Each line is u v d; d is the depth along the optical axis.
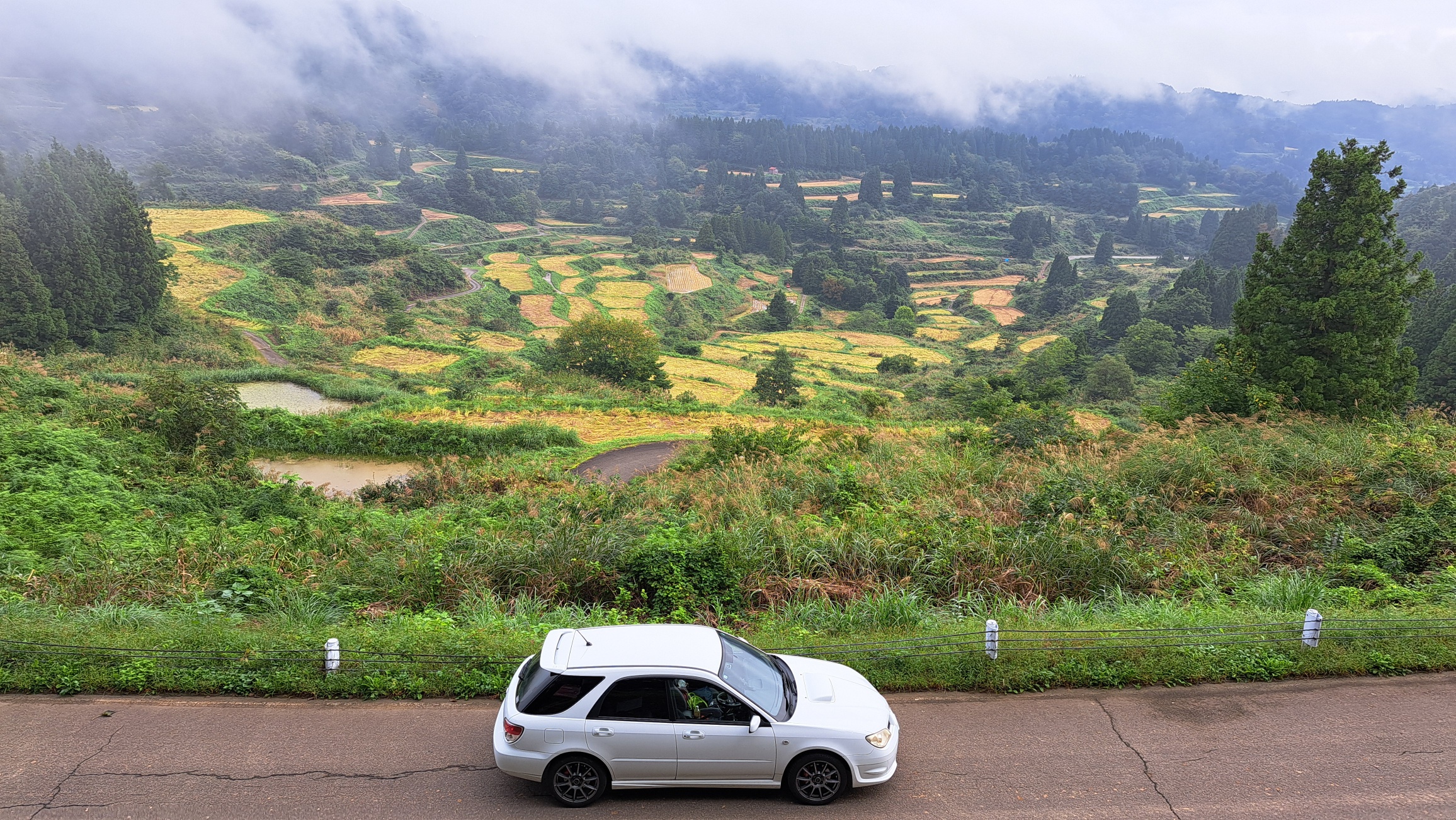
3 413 27.92
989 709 9.79
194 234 119.06
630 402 48.84
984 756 8.73
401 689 9.86
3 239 61.88
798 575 14.80
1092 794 8.02
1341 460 19.38
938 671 10.38
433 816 7.46
